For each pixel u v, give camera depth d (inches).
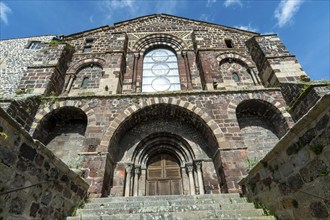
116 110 444.8
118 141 445.7
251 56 625.6
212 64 585.6
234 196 302.5
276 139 457.1
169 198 299.9
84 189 285.6
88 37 709.3
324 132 147.3
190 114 449.1
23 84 493.0
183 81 597.3
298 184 177.2
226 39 691.4
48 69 528.4
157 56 674.8
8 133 160.7
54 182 215.3
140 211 255.9
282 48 559.2
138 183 425.4
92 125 422.0
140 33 717.9
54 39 626.2
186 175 437.4
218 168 398.0
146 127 479.2
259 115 493.4
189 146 452.1
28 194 178.7
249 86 566.3
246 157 376.2
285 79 484.1
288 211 193.8
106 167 377.1
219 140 398.6
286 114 431.5
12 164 162.9
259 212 233.8
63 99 462.0
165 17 783.1
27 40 792.3
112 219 229.6
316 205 158.4
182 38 701.9
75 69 605.0
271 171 218.8
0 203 151.0
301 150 171.8
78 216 234.4
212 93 470.3
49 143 456.8
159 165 463.5
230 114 437.4
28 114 418.3
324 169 148.6
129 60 637.9
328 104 141.9
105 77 540.4
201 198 295.6
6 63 697.6
